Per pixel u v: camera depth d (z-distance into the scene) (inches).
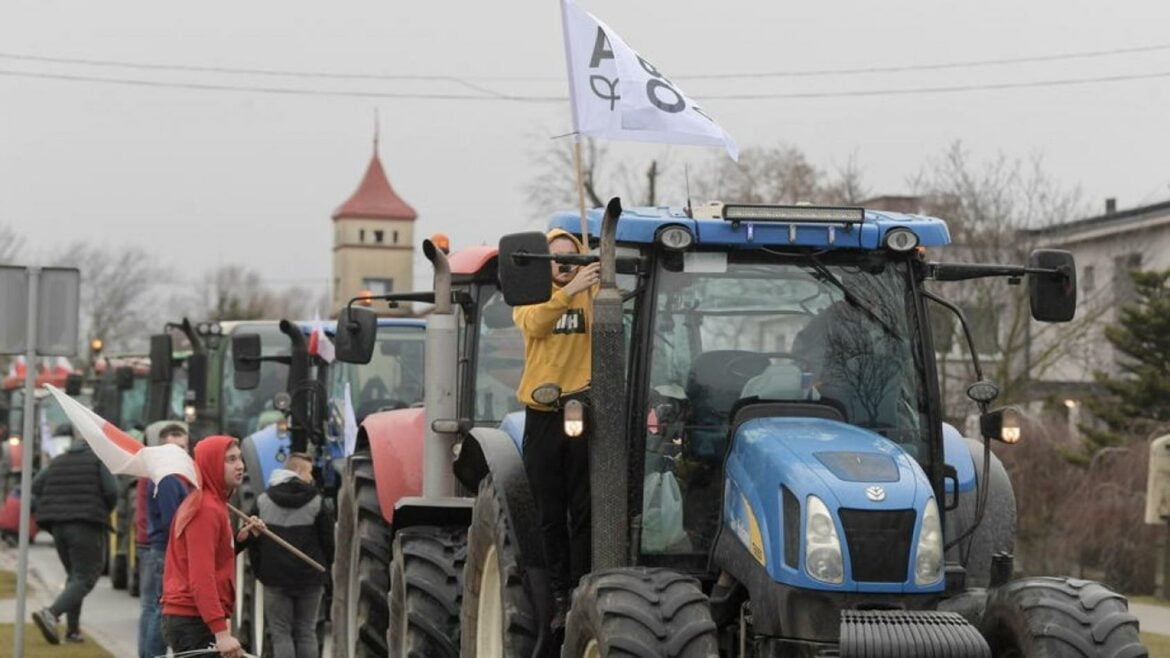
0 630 1253.7
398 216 6525.6
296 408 1172.5
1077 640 516.1
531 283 589.0
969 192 2962.6
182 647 704.4
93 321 6540.4
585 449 653.3
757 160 3567.9
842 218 614.2
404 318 1248.8
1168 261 3174.2
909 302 625.0
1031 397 2581.2
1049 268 616.7
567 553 659.4
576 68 653.9
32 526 2164.1
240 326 1477.6
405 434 903.7
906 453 578.9
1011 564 576.4
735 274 622.5
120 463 711.1
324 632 1157.1
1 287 988.6
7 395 2817.4
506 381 860.6
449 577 783.7
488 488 697.6
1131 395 2250.2
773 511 555.8
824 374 618.5
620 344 598.9
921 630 517.7
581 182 641.6
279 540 832.9
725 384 615.5
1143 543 1854.1
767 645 556.4
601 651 539.5
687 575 572.4
